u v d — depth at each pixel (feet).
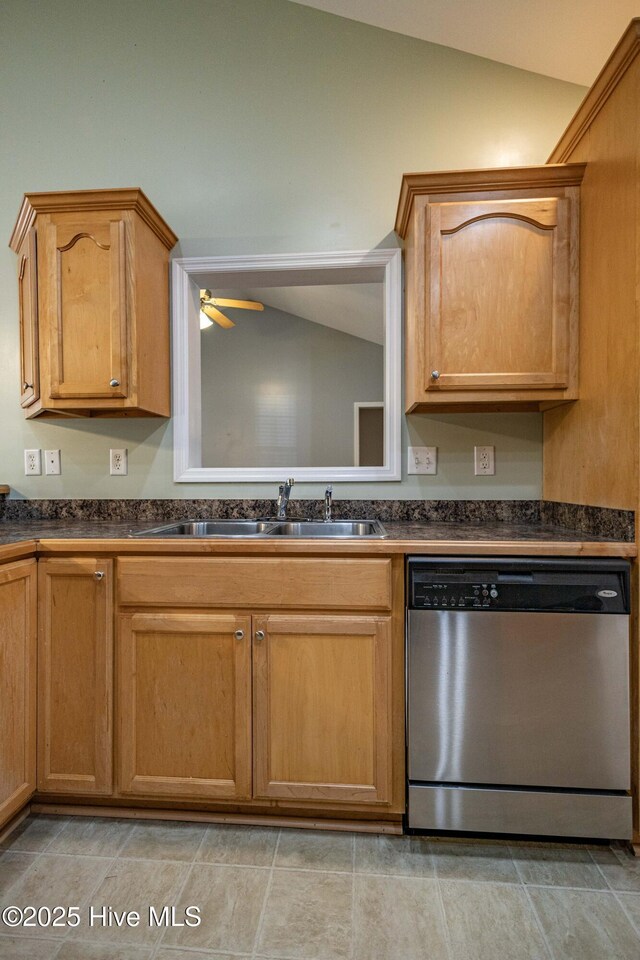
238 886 4.13
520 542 4.49
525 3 5.52
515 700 4.48
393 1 6.05
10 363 7.01
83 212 5.69
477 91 6.46
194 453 7.01
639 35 4.14
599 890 4.09
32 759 4.86
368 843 4.64
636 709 4.39
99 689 4.86
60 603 4.91
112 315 5.66
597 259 4.91
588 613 4.40
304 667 4.71
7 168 6.98
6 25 6.98
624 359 4.47
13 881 4.18
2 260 6.99
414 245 5.45
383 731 4.63
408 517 6.54
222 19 6.72
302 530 6.21
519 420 6.48
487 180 5.27
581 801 4.45
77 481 6.93
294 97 6.63
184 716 4.82
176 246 6.76
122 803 5.06
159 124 6.79
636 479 4.34
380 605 4.61
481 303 5.32
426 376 5.39
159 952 3.56
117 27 6.84
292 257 6.61
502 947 3.59
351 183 6.58
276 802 4.82
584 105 4.93
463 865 4.36
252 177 6.69
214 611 4.79
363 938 3.66
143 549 4.80
